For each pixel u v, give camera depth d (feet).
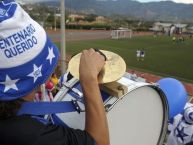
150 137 8.96
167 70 111.24
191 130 13.15
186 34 318.65
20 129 4.60
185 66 120.57
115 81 6.88
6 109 4.71
